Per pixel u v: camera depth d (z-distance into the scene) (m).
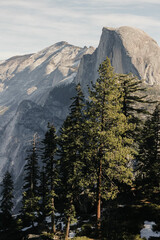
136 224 23.67
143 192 29.94
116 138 21.81
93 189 26.53
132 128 23.36
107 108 22.16
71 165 24.83
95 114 22.73
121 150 22.00
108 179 23.45
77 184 24.41
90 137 22.78
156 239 20.47
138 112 29.67
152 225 22.81
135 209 26.66
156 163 31.17
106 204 31.36
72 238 24.44
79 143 23.94
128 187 30.61
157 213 24.70
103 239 22.52
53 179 29.31
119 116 22.23
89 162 23.50
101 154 22.59
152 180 30.80
